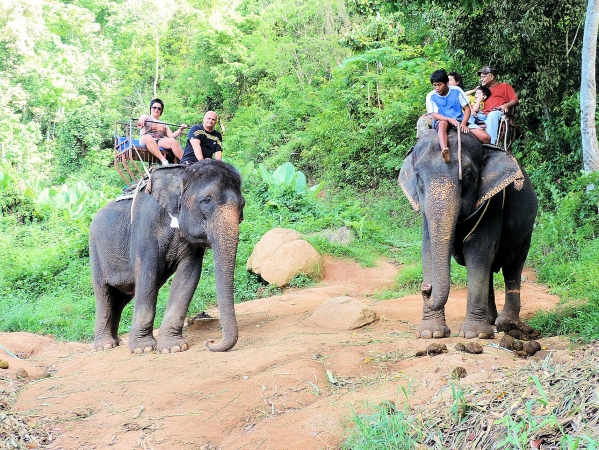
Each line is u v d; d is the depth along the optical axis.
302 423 4.70
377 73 23.17
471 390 4.62
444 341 6.65
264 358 6.13
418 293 11.06
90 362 7.13
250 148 28.14
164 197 7.22
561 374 4.32
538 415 3.88
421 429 4.27
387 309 9.34
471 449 3.88
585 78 12.37
